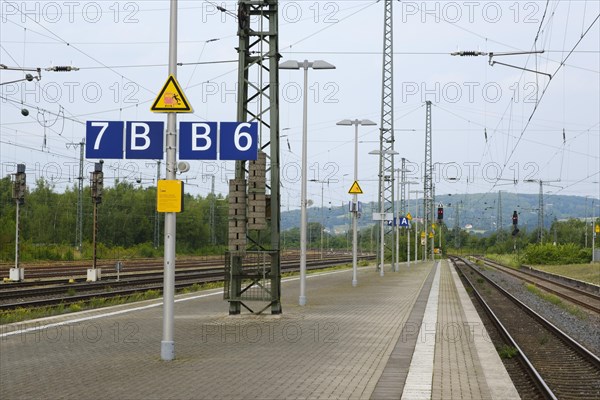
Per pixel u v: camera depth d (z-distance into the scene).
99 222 85.56
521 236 129.00
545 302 32.25
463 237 167.75
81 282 35.88
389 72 53.09
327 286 34.84
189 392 9.54
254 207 19.00
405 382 10.43
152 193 93.25
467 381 10.72
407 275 48.62
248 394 9.45
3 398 9.12
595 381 12.58
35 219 80.50
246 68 19.78
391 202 55.00
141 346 13.82
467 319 20.02
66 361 12.03
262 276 19.95
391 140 53.81
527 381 12.13
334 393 9.59
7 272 44.25
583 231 122.38
